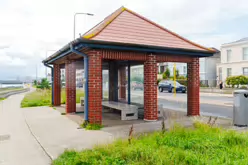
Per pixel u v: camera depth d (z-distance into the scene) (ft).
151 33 33.65
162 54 32.35
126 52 29.55
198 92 35.53
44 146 20.38
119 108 33.32
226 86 110.01
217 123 29.43
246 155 15.24
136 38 30.83
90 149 18.24
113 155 15.34
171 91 102.47
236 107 27.84
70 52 31.65
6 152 19.34
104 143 18.92
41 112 41.88
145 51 30.09
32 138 23.79
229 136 19.06
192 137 19.85
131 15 35.35
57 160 16.30
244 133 21.44
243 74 111.55
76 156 16.01
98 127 26.99
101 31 29.55
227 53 119.96
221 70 123.13
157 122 30.30
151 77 31.14
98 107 27.71
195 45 35.37
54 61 46.88
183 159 14.62
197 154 15.58
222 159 14.49
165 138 19.06
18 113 41.39
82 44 25.67
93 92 27.48
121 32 31.09
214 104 55.06
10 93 108.78
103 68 48.65
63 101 57.36
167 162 13.78
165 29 35.94
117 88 44.19
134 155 15.06
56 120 33.27
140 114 35.50
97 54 27.50
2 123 32.17
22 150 19.85
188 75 35.94
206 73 131.75
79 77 52.60
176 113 38.45
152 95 31.32
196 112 35.37
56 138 23.04
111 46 26.86
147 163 13.79
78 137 23.12
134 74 39.34
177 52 31.76
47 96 73.56
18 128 28.86
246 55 111.04
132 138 18.92
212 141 18.47
